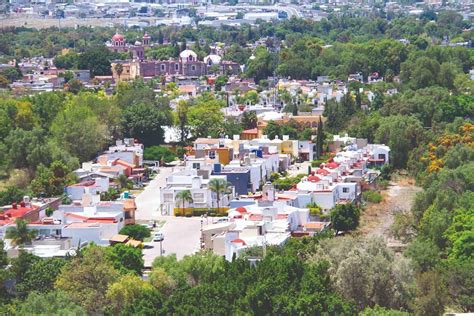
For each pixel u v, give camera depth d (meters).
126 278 197.75
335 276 192.00
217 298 179.88
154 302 182.25
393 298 190.75
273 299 177.12
